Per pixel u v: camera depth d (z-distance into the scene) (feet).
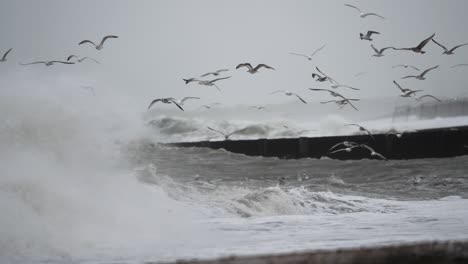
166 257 118.42
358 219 179.01
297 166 356.38
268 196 205.98
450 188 270.87
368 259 87.15
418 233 148.87
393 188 276.21
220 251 124.67
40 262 114.62
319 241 138.41
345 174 327.47
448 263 85.81
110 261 114.83
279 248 127.95
